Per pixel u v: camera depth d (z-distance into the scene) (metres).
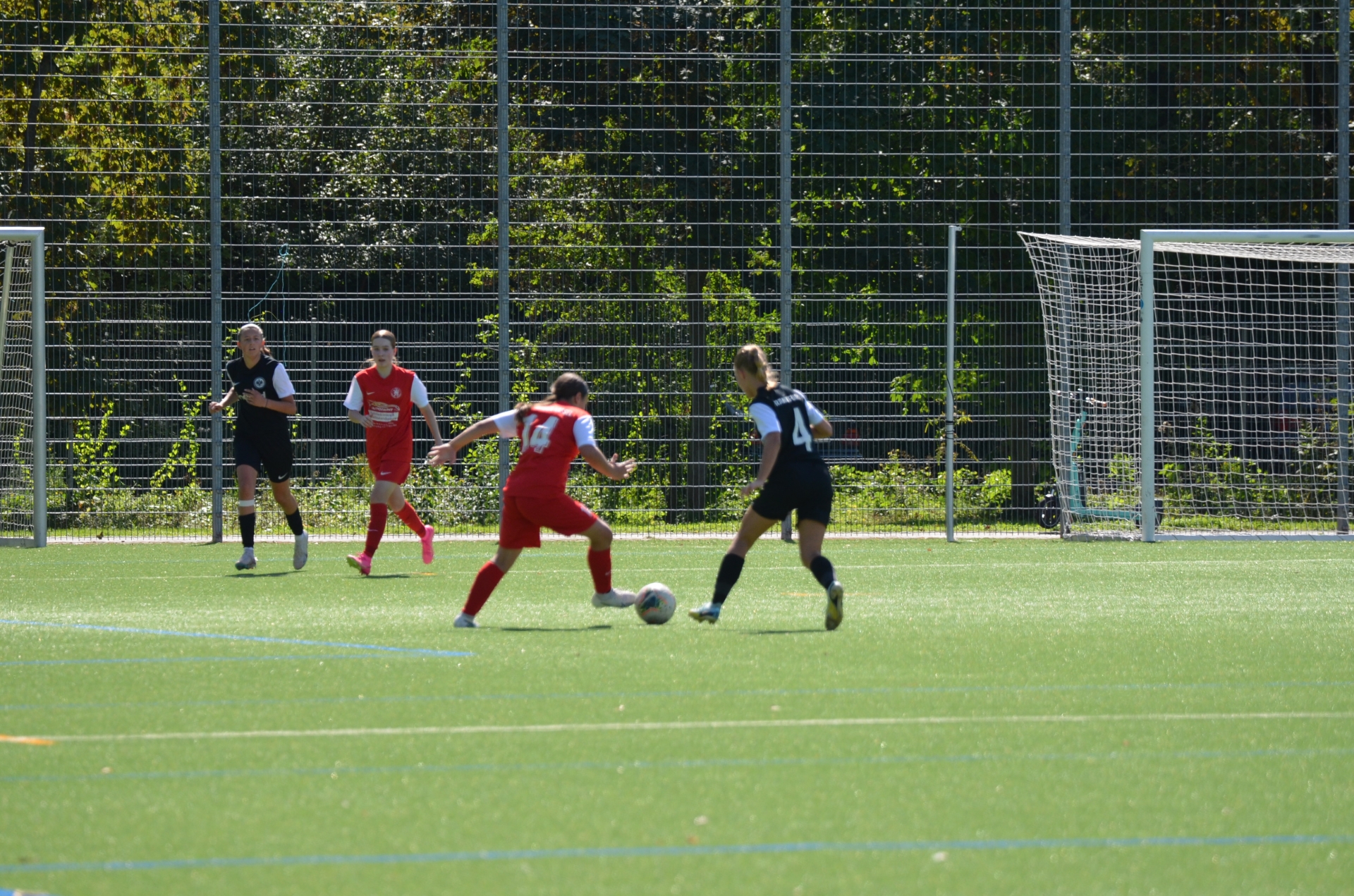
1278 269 63.94
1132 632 31.89
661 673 26.22
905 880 14.52
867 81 60.69
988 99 61.22
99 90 57.72
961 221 60.94
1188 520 62.50
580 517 32.72
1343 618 34.53
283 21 58.50
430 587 41.28
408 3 59.41
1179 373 64.88
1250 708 23.28
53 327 57.34
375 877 14.57
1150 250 57.62
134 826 16.39
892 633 31.61
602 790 17.98
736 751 20.11
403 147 58.66
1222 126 62.16
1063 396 59.41
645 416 59.28
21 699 23.72
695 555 52.38
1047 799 17.67
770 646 29.39
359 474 58.66
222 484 57.88
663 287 59.41
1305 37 62.25
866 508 59.84
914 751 20.12
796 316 59.94
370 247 58.16
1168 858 15.35
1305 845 15.84
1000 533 60.62
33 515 56.00
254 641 30.28
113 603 37.47
